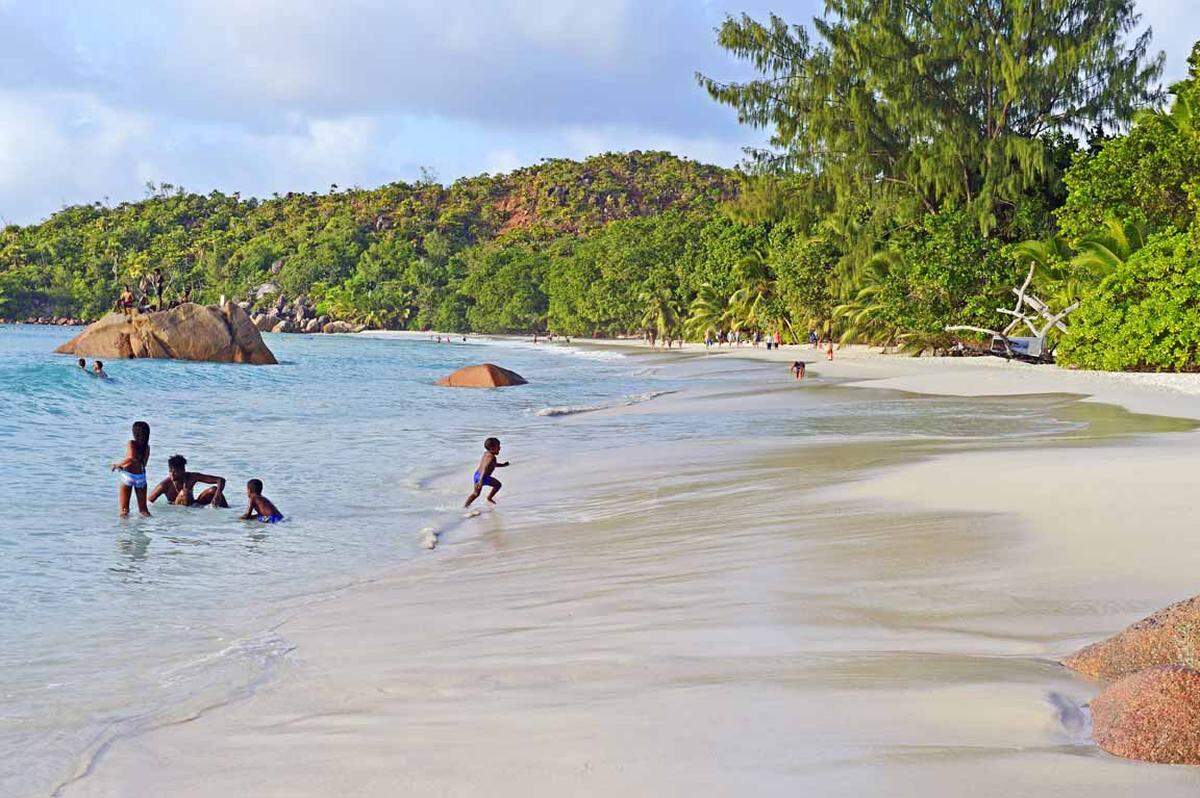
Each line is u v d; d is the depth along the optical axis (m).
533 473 16.12
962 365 49.44
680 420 25.14
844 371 50.50
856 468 14.14
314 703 5.26
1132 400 26.62
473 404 32.59
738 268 94.25
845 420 23.77
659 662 5.38
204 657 6.46
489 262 172.12
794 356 72.75
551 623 6.69
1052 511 9.22
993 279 52.16
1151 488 10.09
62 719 5.23
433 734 4.48
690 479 14.35
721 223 108.00
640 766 3.83
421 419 26.80
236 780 4.15
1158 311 37.66
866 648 5.37
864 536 8.75
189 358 53.50
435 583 8.61
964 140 52.91
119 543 10.77
